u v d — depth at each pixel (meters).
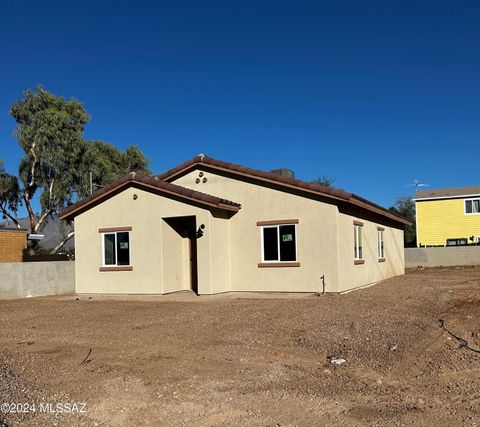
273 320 11.38
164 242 17.91
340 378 7.11
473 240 41.22
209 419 5.52
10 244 26.02
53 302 17.50
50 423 5.39
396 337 9.65
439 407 5.93
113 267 18.73
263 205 17.52
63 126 36.25
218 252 17.30
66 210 19.53
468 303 14.72
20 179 36.81
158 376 7.09
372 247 21.62
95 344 9.24
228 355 8.27
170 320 11.84
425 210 43.12
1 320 12.85
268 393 6.38
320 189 16.28
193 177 18.95
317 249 16.59
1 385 6.58
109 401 6.06
